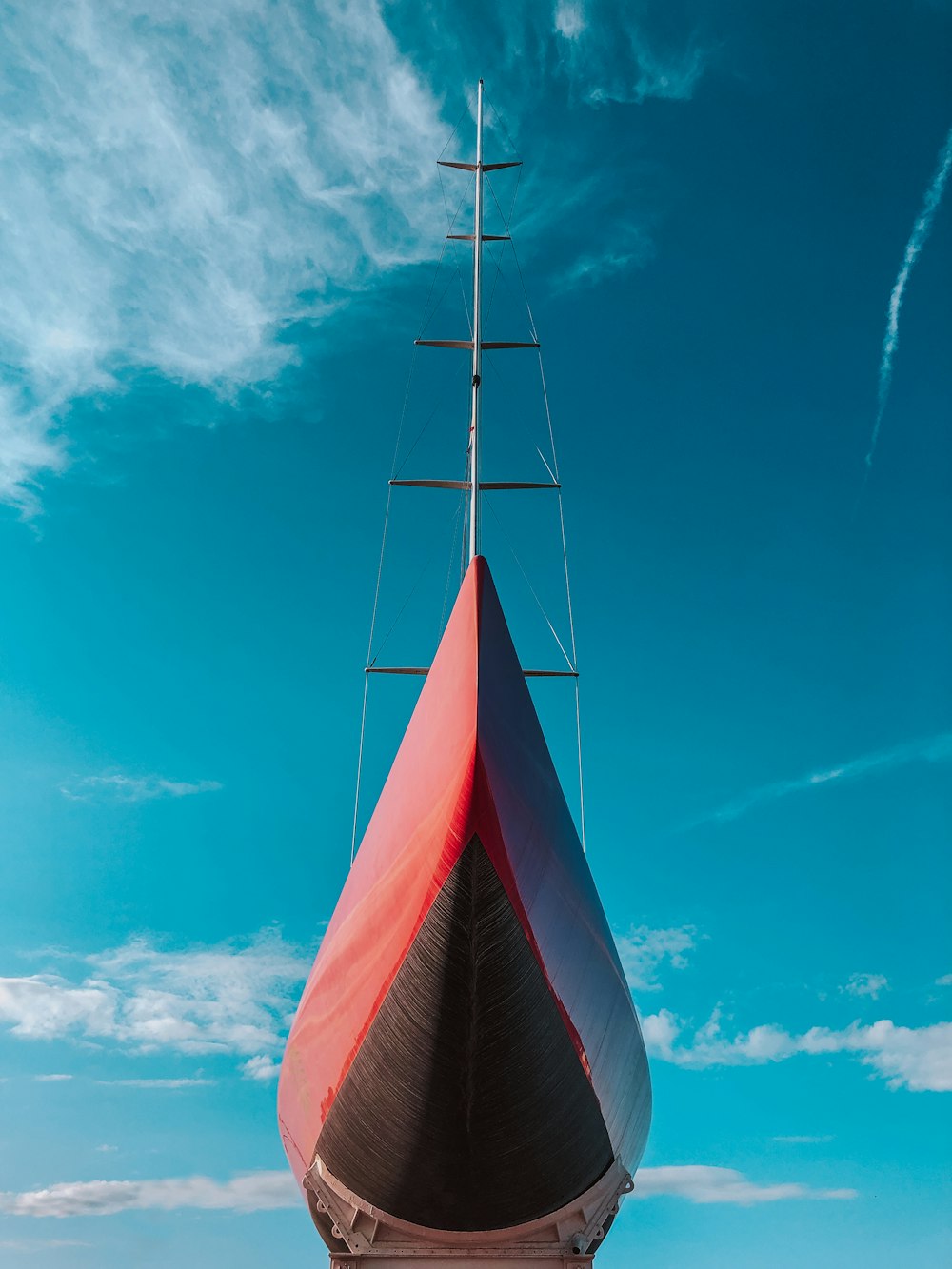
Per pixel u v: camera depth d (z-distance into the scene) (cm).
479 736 1235
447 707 1309
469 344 2103
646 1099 1606
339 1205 1439
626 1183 1480
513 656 1395
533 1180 1387
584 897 1396
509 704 1327
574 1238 1451
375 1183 1395
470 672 1290
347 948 1405
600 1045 1388
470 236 2294
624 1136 1504
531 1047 1292
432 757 1302
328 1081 1402
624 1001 1482
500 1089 1309
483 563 1419
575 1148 1391
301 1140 1508
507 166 2377
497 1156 1355
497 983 1259
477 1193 1390
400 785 1405
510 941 1247
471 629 1333
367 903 1377
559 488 2100
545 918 1285
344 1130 1388
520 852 1251
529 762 1333
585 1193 1444
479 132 2408
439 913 1236
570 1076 1342
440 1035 1279
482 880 1220
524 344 2153
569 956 1329
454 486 2084
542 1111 1336
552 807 1366
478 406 2039
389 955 1292
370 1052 1328
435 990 1260
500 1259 1445
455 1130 1335
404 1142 1354
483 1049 1284
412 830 1291
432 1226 1422
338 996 1405
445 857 1220
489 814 1205
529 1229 1438
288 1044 1573
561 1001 1310
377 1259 1444
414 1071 1305
